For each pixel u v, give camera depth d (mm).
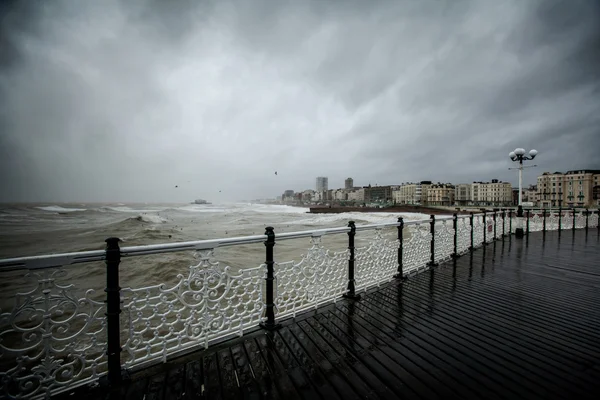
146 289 2797
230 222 43438
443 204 130625
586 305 4594
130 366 2764
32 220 45719
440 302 4703
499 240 12039
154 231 25562
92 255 2459
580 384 2592
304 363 2916
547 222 16625
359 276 5203
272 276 3746
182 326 5918
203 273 3180
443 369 2822
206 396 2426
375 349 3197
